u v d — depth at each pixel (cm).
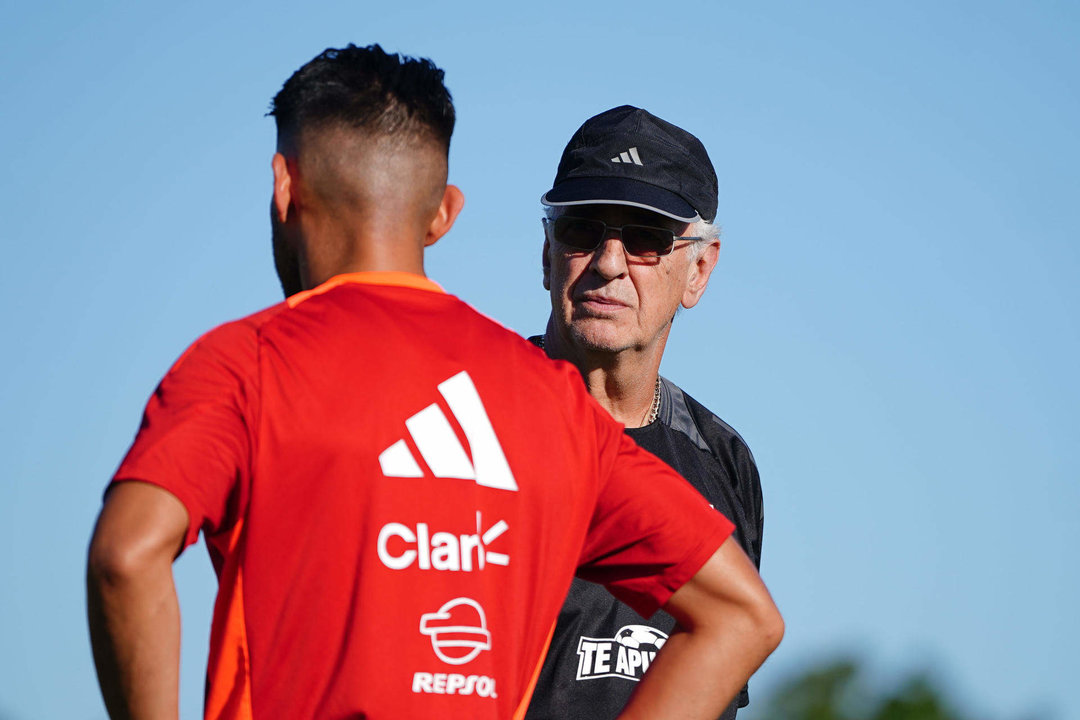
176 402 463
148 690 442
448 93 550
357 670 464
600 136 900
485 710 480
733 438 970
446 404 494
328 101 524
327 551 469
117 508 439
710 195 921
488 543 491
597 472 530
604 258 866
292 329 489
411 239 531
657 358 917
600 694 833
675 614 541
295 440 471
